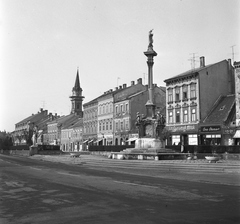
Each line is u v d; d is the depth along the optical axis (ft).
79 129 291.79
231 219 22.80
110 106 235.40
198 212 25.07
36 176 56.80
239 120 140.26
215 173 63.31
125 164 87.45
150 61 112.98
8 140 315.37
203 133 153.48
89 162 101.35
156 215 24.06
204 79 162.20
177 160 93.91
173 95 176.86
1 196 33.81
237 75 143.95
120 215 24.11
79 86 412.77
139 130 112.06
